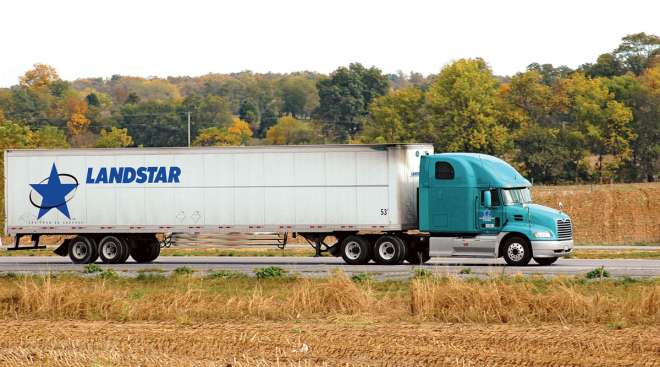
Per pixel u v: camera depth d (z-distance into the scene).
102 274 59.81
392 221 66.75
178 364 31.86
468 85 172.88
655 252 80.81
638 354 32.38
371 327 38.59
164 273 62.78
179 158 71.12
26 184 74.12
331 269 62.31
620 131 183.25
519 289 42.56
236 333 37.62
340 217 67.75
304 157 68.44
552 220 63.31
